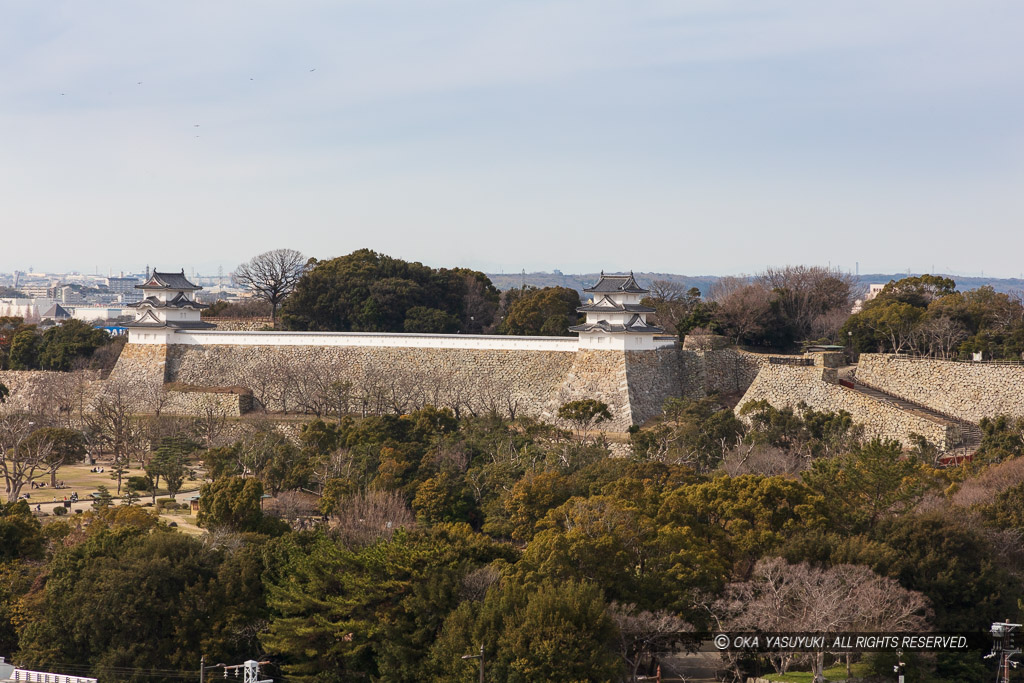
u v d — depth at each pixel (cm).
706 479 12612
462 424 15212
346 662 8994
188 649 9094
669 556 9144
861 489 11100
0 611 9581
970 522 10031
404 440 14475
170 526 11856
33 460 14925
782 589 8531
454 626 8338
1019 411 14662
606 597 8831
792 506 10212
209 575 9556
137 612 9062
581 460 13450
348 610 8862
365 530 10838
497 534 11862
